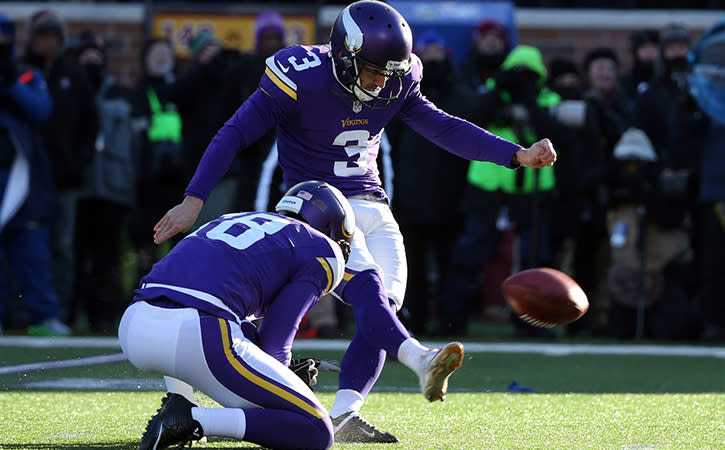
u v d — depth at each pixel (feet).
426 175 92.63
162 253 105.19
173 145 100.73
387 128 92.43
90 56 100.32
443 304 95.35
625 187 93.50
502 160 43.96
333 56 42.19
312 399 37.58
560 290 38.75
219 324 36.35
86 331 95.86
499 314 119.14
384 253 44.27
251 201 84.58
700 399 55.77
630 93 108.58
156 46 103.24
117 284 99.71
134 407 50.37
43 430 43.98
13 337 86.22
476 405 52.85
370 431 41.93
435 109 45.62
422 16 130.93
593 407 52.34
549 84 104.88
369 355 42.93
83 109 93.15
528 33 143.84
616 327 95.35
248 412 36.60
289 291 38.40
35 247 89.30
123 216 99.71
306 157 44.11
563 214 94.84
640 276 94.12
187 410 36.32
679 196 92.63
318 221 40.32
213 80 92.79
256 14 130.82
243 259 37.70
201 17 130.41
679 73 94.79
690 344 90.68
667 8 145.48
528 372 69.41
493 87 91.25
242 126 42.09
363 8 41.52
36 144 88.99
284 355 38.40
